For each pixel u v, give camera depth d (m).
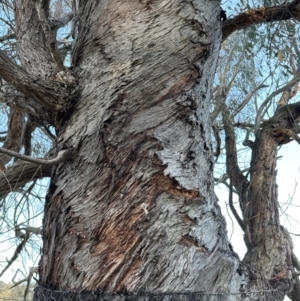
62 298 2.08
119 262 2.05
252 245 3.01
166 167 2.23
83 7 2.82
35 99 2.46
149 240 2.09
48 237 2.32
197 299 2.10
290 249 2.99
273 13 3.19
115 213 2.13
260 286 2.51
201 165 2.36
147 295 2.01
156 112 2.32
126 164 2.20
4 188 2.83
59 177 2.34
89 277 2.06
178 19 2.53
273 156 3.37
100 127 2.28
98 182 2.21
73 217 2.20
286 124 3.64
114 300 2.00
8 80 2.41
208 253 2.21
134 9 2.57
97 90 2.40
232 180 3.57
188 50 2.48
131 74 2.38
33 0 2.46
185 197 2.23
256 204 3.16
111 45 2.50
